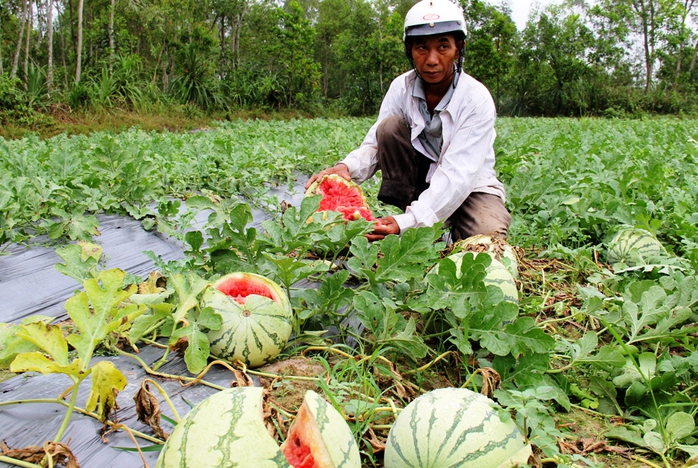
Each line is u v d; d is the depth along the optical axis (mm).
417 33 3783
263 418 1733
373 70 36031
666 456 2248
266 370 2596
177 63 25734
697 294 2920
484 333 2525
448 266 2609
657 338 2785
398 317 2770
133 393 2336
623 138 10734
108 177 4496
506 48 38188
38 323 1957
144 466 1954
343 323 3125
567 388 2656
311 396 1771
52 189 4000
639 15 45531
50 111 17188
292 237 2967
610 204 4961
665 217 4949
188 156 6266
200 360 2398
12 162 4590
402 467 1910
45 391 2328
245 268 3051
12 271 3408
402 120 4531
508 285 2963
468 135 3988
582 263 4223
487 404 1975
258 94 28984
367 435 2223
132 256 3865
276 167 6113
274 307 2594
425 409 1946
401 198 4707
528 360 2451
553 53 39656
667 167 6914
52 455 1861
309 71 32750
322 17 47750
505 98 42844
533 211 5480
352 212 3834
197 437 1605
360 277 3410
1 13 23297
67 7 32469
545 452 2045
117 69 20859
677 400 2494
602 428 2475
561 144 8898
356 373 2646
